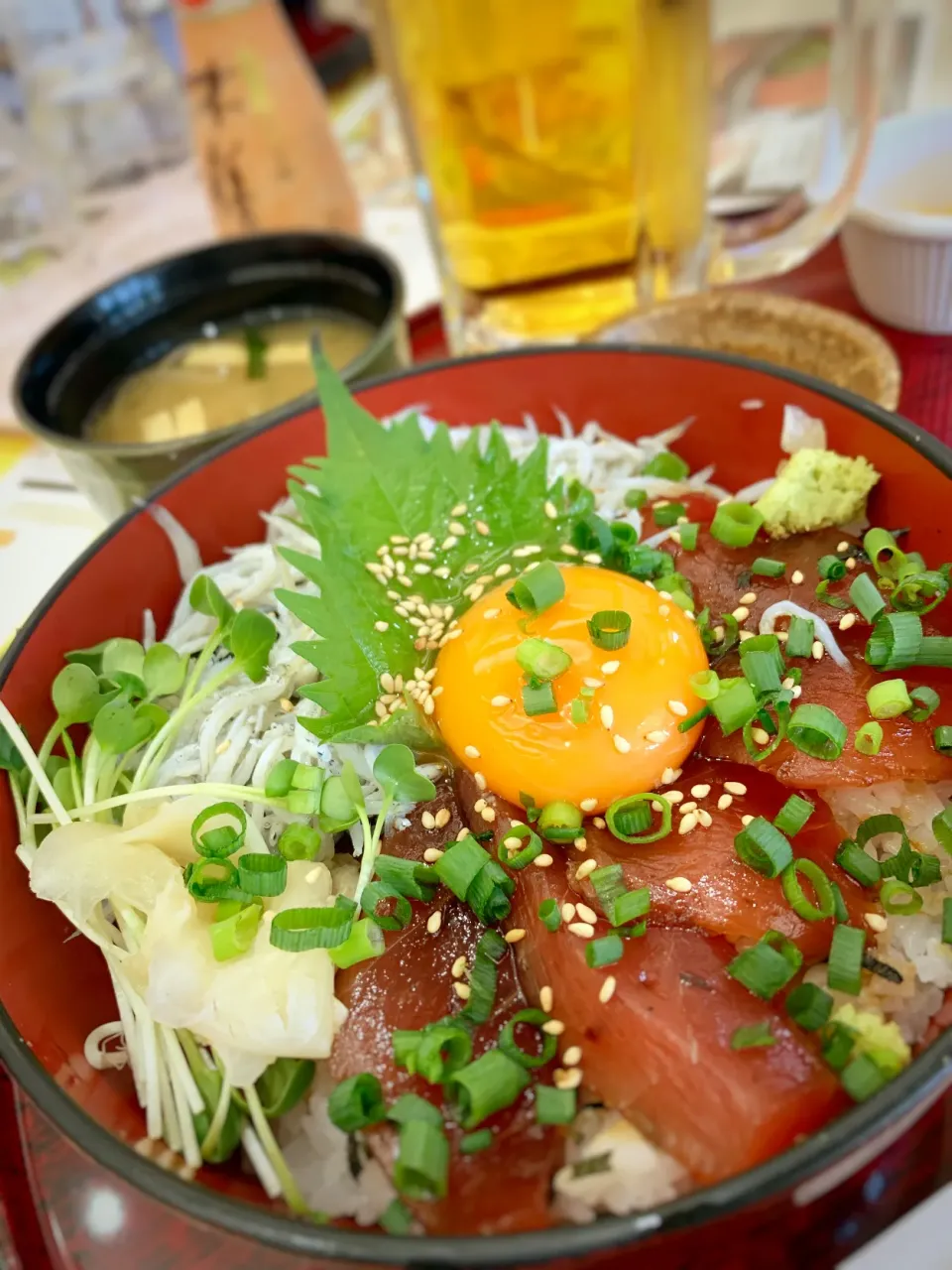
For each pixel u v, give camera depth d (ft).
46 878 0.49
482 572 0.61
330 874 0.53
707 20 0.77
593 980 0.44
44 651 0.58
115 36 1.33
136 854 0.50
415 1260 0.32
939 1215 0.41
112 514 0.82
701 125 0.83
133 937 0.50
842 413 0.60
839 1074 0.41
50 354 0.88
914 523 0.57
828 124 0.89
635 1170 0.41
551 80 0.76
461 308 0.93
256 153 1.09
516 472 0.64
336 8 1.66
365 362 0.77
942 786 0.51
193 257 0.97
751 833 0.46
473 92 0.77
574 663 0.51
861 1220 0.41
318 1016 0.45
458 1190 0.40
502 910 0.48
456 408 0.73
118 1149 0.37
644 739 0.51
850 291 0.97
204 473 0.66
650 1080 0.42
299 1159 0.45
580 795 0.51
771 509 0.59
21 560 0.82
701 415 0.69
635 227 0.86
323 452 0.70
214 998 0.45
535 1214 0.39
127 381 0.93
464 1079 0.41
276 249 0.97
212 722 0.59
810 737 0.49
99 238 1.27
